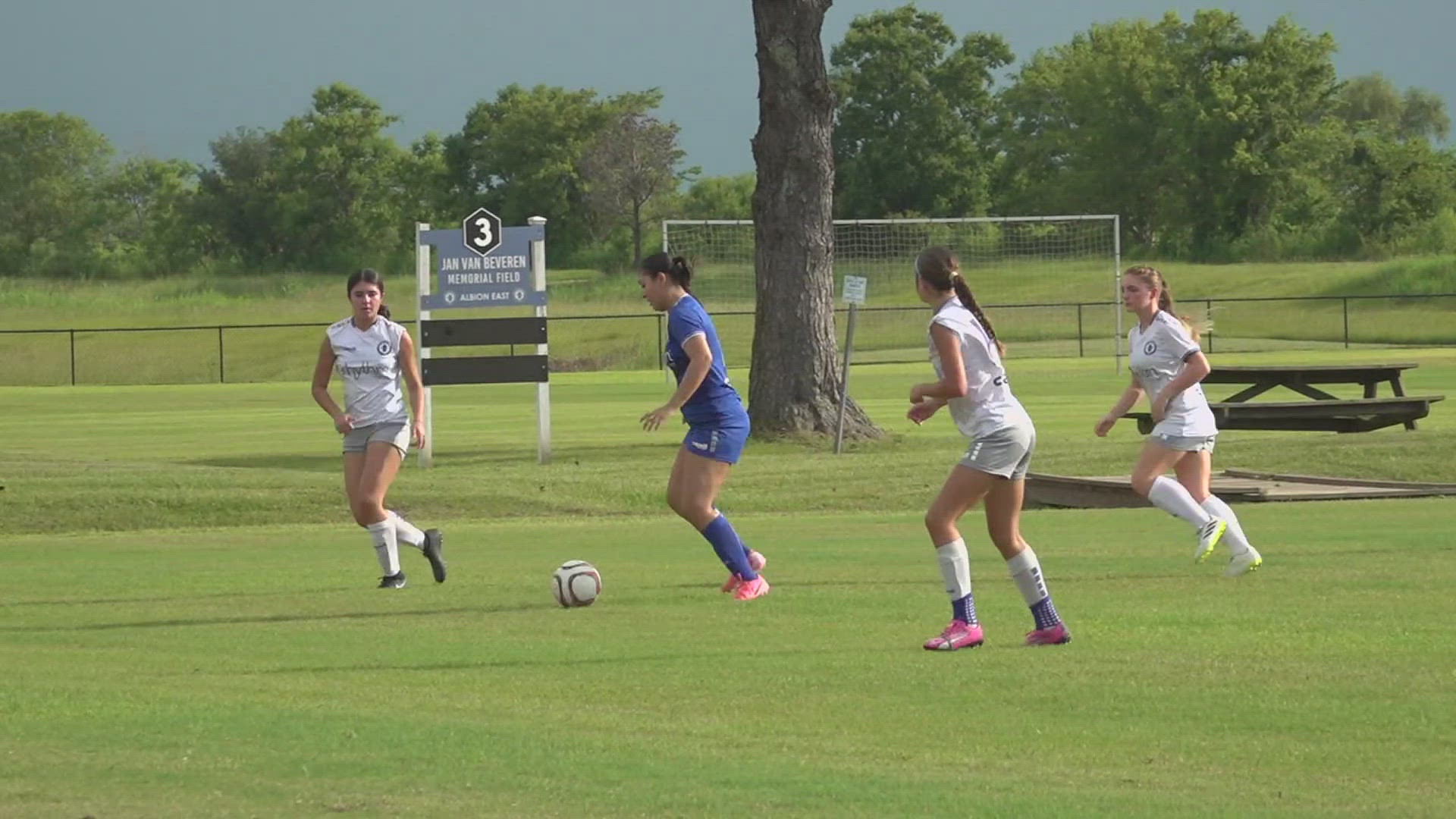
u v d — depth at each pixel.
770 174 83.56
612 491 64.00
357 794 20.00
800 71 82.69
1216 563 40.53
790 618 33.31
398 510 60.56
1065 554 43.00
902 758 21.67
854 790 19.98
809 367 83.31
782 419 83.06
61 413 121.44
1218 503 38.47
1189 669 27.20
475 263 77.75
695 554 46.12
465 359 77.31
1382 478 66.31
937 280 29.30
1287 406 78.56
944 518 29.34
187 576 41.78
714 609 34.66
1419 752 21.64
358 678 27.45
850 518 57.12
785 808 19.22
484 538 51.72
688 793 19.91
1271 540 45.03
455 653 29.70
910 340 194.12
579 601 35.28
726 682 26.66
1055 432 89.75
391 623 33.38
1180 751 21.91
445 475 67.38
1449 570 38.81
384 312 39.38
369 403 39.06
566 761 21.50
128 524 59.56
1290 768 20.94
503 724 23.78
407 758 21.78
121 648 30.73
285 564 44.75
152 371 192.38
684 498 36.09
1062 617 32.72
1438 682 25.89
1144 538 47.12
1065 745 22.31
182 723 23.94
